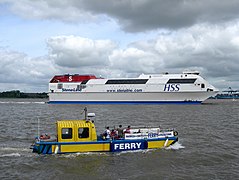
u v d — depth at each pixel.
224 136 41.28
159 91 139.62
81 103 154.25
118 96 147.12
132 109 105.50
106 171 23.27
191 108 111.88
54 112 96.69
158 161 26.14
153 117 72.50
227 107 128.25
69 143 27.53
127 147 28.94
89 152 27.98
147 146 29.64
